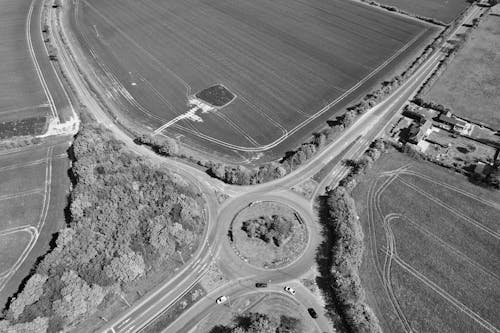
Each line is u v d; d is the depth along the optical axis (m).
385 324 85.56
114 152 124.38
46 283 88.94
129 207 106.12
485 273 94.75
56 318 84.00
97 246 95.88
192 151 127.75
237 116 141.00
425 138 131.75
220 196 113.88
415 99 146.50
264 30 189.50
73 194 109.44
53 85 160.62
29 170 124.81
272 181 117.62
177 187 112.81
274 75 160.25
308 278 94.25
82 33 192.88
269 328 81.56
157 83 158.12
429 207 110.25
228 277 94.94
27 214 111.62
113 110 145.50
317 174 119.62
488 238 102.19
